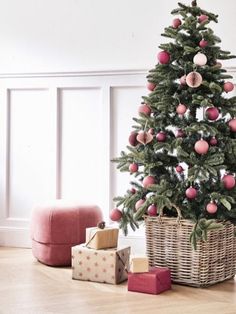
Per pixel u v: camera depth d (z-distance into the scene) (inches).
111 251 121.3
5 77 164.2
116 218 125.6
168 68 122.5
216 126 119.1
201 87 120.1
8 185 165.0
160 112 123.1
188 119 121.0
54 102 160.9
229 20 148.7
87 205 141.6
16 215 164.4
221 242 121.3
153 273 114.0
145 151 121.2
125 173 155.4
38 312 99.6
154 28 153.9
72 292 113.5
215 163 113.8
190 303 106.7
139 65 154.9
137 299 109.1
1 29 164.7
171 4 152.7
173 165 122.8
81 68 159.2
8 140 164.9
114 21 156.8
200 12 122.4
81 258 123.5
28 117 163.5
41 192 162.6
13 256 148.5
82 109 159.3
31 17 162.7
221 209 118.6
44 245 136.6
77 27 159.3
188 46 118.5
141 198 124.4
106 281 121.2
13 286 117.5
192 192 114.7
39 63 162.2
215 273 120.9
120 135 156.1
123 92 155.8
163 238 122.4
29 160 163.5
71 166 160.4
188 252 119.2
